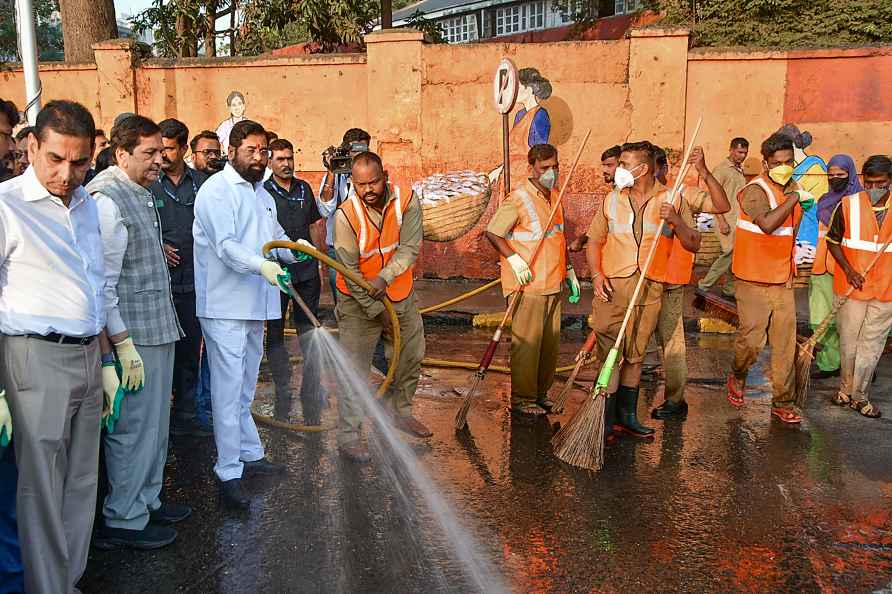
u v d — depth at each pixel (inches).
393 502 163.8
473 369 270.1
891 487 173.5
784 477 178.7
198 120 440.5
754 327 214.5
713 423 215.9
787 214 203.6
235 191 158.7
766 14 520.7
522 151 411.2
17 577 126.6
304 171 437.1
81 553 123.3
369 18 575.2
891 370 273.4
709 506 163.3
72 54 466.6
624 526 154.2
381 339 224.5
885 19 502.9
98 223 121.0
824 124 390.9
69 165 109.0
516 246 212.7
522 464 185.5
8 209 108.4
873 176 216.5
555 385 252.7
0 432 110.1
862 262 217.8
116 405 127.4
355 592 129.1
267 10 562.9
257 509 160.1
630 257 197.3
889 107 383.9
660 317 217.6
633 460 188.9
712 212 202.5
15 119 150.6
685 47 389.1
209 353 161.6
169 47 595.8
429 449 194.4
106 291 127.0
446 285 414.9
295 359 272.5
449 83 412.2
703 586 132.3
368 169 176.9
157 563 138.5
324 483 173.0
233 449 161.8
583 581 133.6
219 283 157.9
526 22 1018.1
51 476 113.8
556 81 403.5
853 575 136.0
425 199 349.7
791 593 130.1
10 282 110.3
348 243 182.5
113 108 441.7
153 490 151.2
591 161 406.9
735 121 395.9
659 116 397.1
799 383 217.8
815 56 384.8
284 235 178.9
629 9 767.1
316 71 427.5
